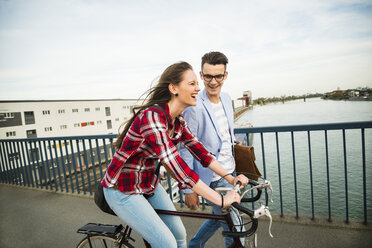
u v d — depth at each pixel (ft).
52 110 131.95
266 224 7.54
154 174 4.26
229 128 5.70
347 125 6.63
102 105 164.66
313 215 7.51
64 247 7.65
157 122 3.32
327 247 6.21
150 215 3.78
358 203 79.77
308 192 93.45
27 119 119.03
